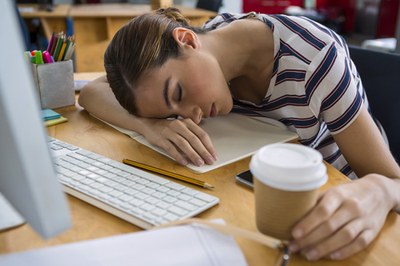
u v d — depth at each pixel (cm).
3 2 30
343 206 49
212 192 62
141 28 76
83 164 69
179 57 76
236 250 45
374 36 504
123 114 91
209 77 79
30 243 49
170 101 76
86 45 293
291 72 87
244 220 54
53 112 96
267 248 48
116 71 79
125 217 54
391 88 111
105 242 45
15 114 32
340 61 83
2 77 30
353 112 80
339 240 47
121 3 389
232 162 72
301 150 45
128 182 62
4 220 53
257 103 98
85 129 90
